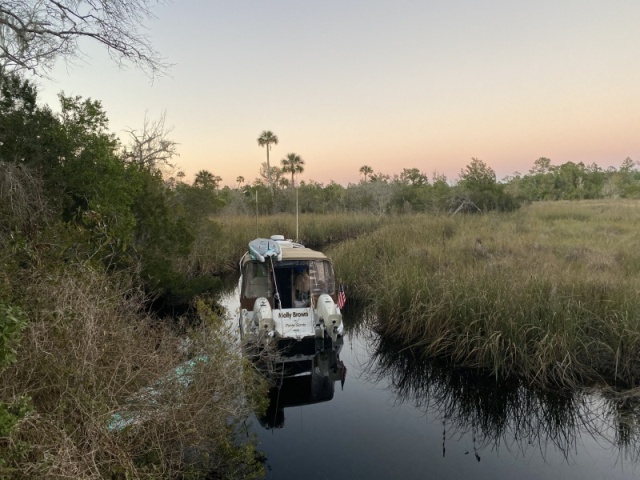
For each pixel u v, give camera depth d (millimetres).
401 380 7621
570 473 4867
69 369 3432
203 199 16266
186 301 12164
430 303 8242
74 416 3293
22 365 3334
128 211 9422
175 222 12297
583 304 7297
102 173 8953
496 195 27719
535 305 7203
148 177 11844
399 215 27531
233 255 18219
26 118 8219
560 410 6246
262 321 7461
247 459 4531
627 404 6016
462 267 10203
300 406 6672
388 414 6387
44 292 4043
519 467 5023
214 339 4895
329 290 8859
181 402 4023
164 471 3602
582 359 6785
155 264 11219
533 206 29062
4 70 7906
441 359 7652
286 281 8883
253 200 33062
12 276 4168
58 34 8148
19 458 2820
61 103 8766
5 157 7727
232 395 4785
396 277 9930
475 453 5312
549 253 11844
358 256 13875
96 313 4133
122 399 3816
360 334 9914
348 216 27312
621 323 6695
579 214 22422
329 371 8023
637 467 4965
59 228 5816
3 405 2646
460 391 7117
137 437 3768
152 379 4094
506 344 7055
